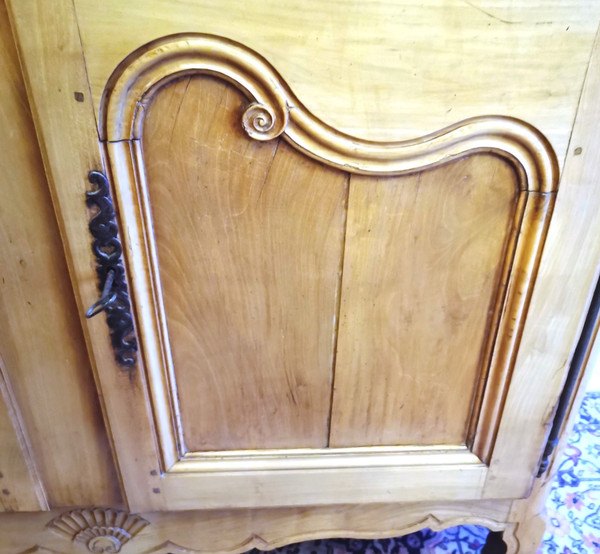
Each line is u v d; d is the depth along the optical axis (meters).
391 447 0.69
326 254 0.54
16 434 0.61
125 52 0.43
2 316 0.55
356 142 0.48
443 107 0.47
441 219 0.53
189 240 0.52
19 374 0.58
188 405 0.63
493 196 0.52
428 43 0.44
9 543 0.73
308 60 0.44
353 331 0.59
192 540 0.76
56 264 0.52
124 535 0.74
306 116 0.46
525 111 0.47
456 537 0.94
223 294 0.56
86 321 0.54
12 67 0.43
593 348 0.63
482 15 0.43
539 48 0.45
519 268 0.56
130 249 0.51
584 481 1.03
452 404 0.66
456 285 0.57
